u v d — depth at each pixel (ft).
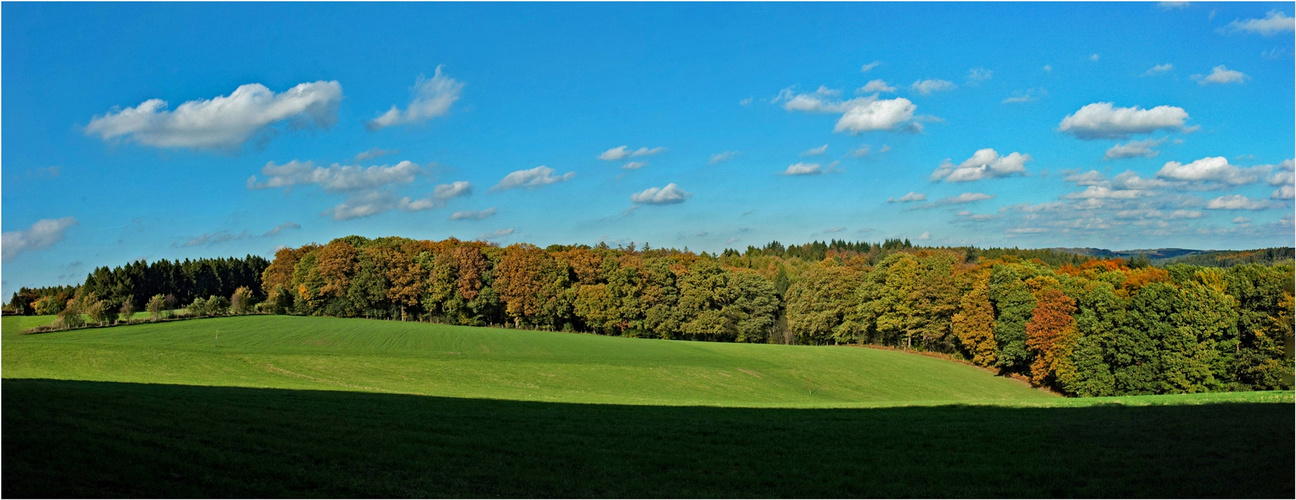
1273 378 172.45
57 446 56.13
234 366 179.01
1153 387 181.78
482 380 178.29
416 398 112.57
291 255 396.98
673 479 64.13
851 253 648.79
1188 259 275.80
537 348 236.63
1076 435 82.28
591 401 128.98
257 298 432.66
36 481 48.91
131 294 388.57
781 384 197.16
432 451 68.33
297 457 62.03
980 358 242.58
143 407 76.23
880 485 63.57
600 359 214.90
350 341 235.20
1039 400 120.67
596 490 59.82
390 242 424.87
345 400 102.53
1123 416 94.12
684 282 340.18
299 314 353.51
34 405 69.21
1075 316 207.10
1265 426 82.33
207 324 273.75
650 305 338.13
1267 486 61.52
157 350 196.85
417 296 359.66
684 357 226.99
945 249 490.90
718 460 70.90
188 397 91.20
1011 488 62.80
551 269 344.49
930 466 69.51
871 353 259.19
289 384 147.64
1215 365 179.93
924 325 284.82
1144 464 69.00
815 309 330.13
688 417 98.02
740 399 174.40
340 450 65.31
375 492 55.06
